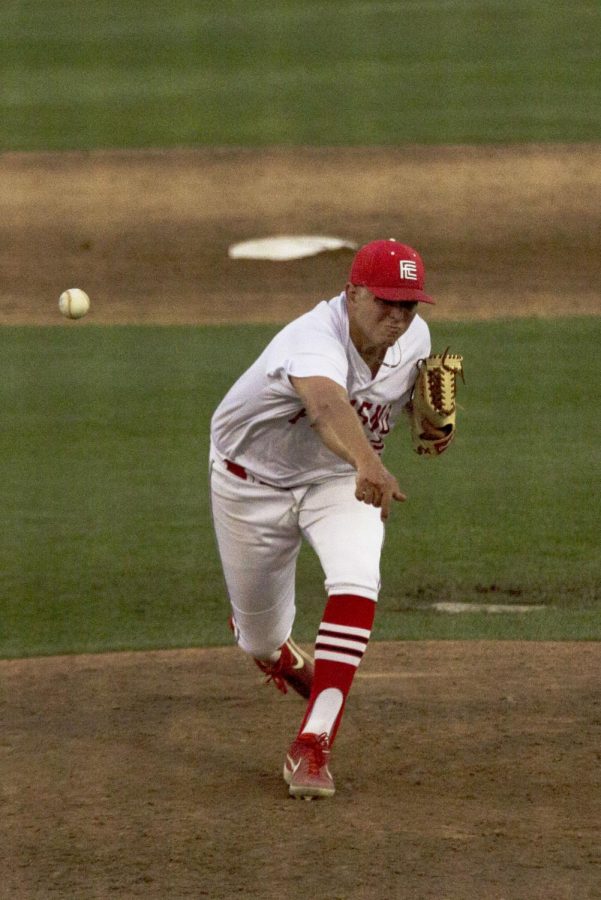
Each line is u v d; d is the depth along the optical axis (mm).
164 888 15211
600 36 109312
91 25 122000
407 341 17844
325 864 15672
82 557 30328
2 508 33469
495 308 51312
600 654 23594
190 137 81375
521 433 38219
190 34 116250
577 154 73625
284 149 77500
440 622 25766
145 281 56344
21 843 16469
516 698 21344
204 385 43000
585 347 45969
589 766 18562
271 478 17875
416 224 62906
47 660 24125
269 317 50938
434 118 84375
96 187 70312
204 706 21391
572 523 31734
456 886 15047
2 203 68125
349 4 129125
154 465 36406
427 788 17922
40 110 90312
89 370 44875
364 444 15945
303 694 19922
